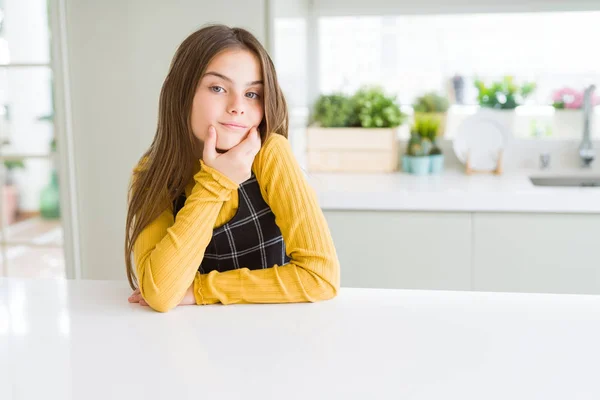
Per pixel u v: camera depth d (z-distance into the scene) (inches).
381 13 121.2
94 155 100.3
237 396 32.7
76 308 46.7
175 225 46.4
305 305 46.1
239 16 94.3
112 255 102.5
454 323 42.3
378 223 97.5
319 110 120.3
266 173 49.3
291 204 48.4
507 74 120.5
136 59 97.3
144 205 49.4
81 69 98.4
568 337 40.0
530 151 119.7
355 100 119.2
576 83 118.6
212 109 45.7
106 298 48.9
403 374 35.1
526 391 33.2
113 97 98.6
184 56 46.5
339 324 42.3
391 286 98.9
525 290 96.3
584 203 93.1
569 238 94.4
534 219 94.7
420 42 122.3
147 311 45.7
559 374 35.1
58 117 99.2
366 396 32.6
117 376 35.4
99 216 101.7
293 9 106.4
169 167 48.8
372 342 39.4
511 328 41.4
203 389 33.6
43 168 151.7
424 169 113.1
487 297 47.3
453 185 102.5
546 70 119.2
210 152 46.1
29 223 153.1
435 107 121.3
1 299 49.1
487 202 94.8
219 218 51.8
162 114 48.6
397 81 124.3
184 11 95.3
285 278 46.3
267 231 52.4
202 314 44.8
